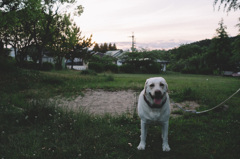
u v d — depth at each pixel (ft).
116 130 11.91
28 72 42.93
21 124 12.95
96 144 9.76
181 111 16.84
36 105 14.97
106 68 107.55
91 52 125.49
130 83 37.50
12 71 40.81
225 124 12.82
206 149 9.45
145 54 118.32
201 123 13.20
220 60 111.86
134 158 8.82
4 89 27.27
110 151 9.44
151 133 11.89
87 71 60.23
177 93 24.52
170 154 9.07
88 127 11.91
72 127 11.97
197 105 19.38
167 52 151.74
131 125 13.17
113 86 32.99
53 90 28.94
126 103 21.43
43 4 67.10
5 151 9.18
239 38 56.65
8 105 17.47
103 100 23.25
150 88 8.75
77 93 27.43
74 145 9.64
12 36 72.33
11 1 44.62
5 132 11.44
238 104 18.62
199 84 37.27
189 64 143.84
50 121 13.24
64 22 89.61
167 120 9.39
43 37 79.66
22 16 47.80
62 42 97.76
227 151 9.18
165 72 125.80
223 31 114.21
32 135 11.03
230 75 97.96
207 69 115.34
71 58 113.91
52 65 87.81
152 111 9.04
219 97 21.99
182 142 10.43
